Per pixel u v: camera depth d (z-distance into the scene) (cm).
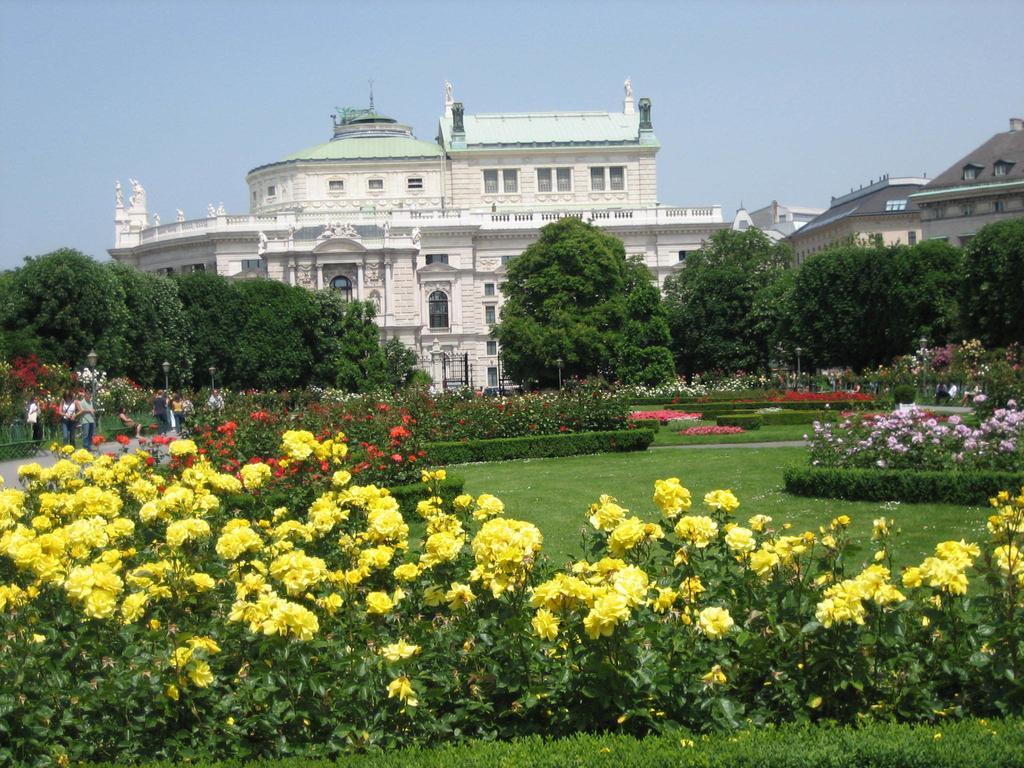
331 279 13325
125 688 1038
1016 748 936
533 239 14400
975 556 1142
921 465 2809
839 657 1043
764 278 12494
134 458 1944
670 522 1252
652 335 9888
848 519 1220
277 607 1048
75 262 8494
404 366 11225
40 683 1062
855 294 10100
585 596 1018
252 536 1260
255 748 1038
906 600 1079
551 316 10250
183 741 1038
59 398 6003
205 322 10400
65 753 1030
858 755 942
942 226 13388
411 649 1055
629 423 4912
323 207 15050
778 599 1102
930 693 1047
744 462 3903
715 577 1180
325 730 1052
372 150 15200
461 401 5159
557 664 1062
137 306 9331
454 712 1066
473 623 1117
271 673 1045
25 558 1170
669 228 14525
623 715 1022
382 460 2694
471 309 14125
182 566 1187
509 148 15150
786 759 943
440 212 14262
